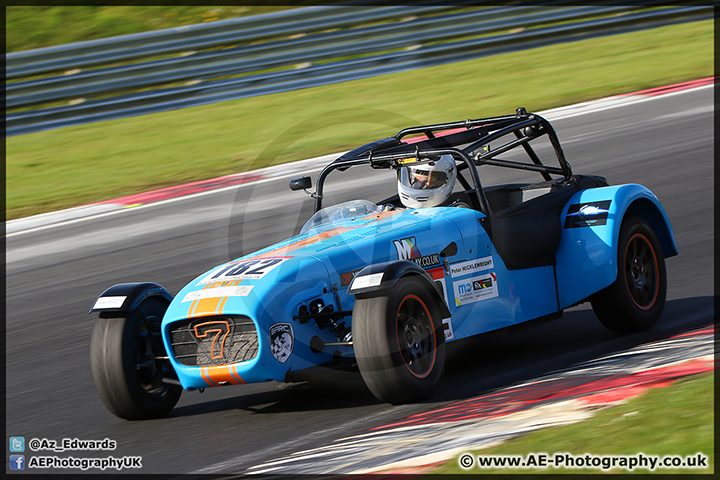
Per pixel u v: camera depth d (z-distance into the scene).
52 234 28.52
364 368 10.82
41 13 60.25
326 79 48.06
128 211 30.25
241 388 13.46
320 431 10.62
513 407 10.27
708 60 43.59
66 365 15.99
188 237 25.67
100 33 57.47
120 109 46.16
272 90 47.44
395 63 49.34
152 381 12.29
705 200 22.70
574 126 34.50
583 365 12.07
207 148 38.41
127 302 11.95
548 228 13.63
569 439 8.62
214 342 11.27
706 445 7.98
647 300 13.95
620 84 41.06
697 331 13.14
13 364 16.50
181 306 11.39
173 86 47.50
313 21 51.62
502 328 12.84
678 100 36.59
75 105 45.66
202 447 10.67
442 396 11.45
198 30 49.47
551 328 14.98
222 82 47.44
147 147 39.84
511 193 15.17
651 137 31.05
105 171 36.75
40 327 19.14
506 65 48.00
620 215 13.55
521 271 13.25
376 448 9.47
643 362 11.60
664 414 8.90
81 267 24.05
